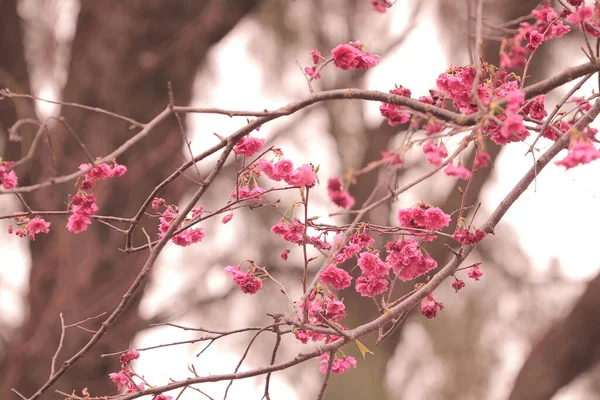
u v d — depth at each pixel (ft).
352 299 29.60
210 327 27.14
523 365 29.37
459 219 10.63
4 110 25.94
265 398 10.85
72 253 24.57
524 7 22.94
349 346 29.96
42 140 25.27
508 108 8.48
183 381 10.33
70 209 10.69
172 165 25.59
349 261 28.45
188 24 25.57
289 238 10.69
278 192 27.63
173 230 9.86
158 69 25.36
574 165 8.10
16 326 27.61
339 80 30.04
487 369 31.27
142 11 25.40
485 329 30.83
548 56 25.49
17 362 24.23
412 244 10.83
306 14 30.19
